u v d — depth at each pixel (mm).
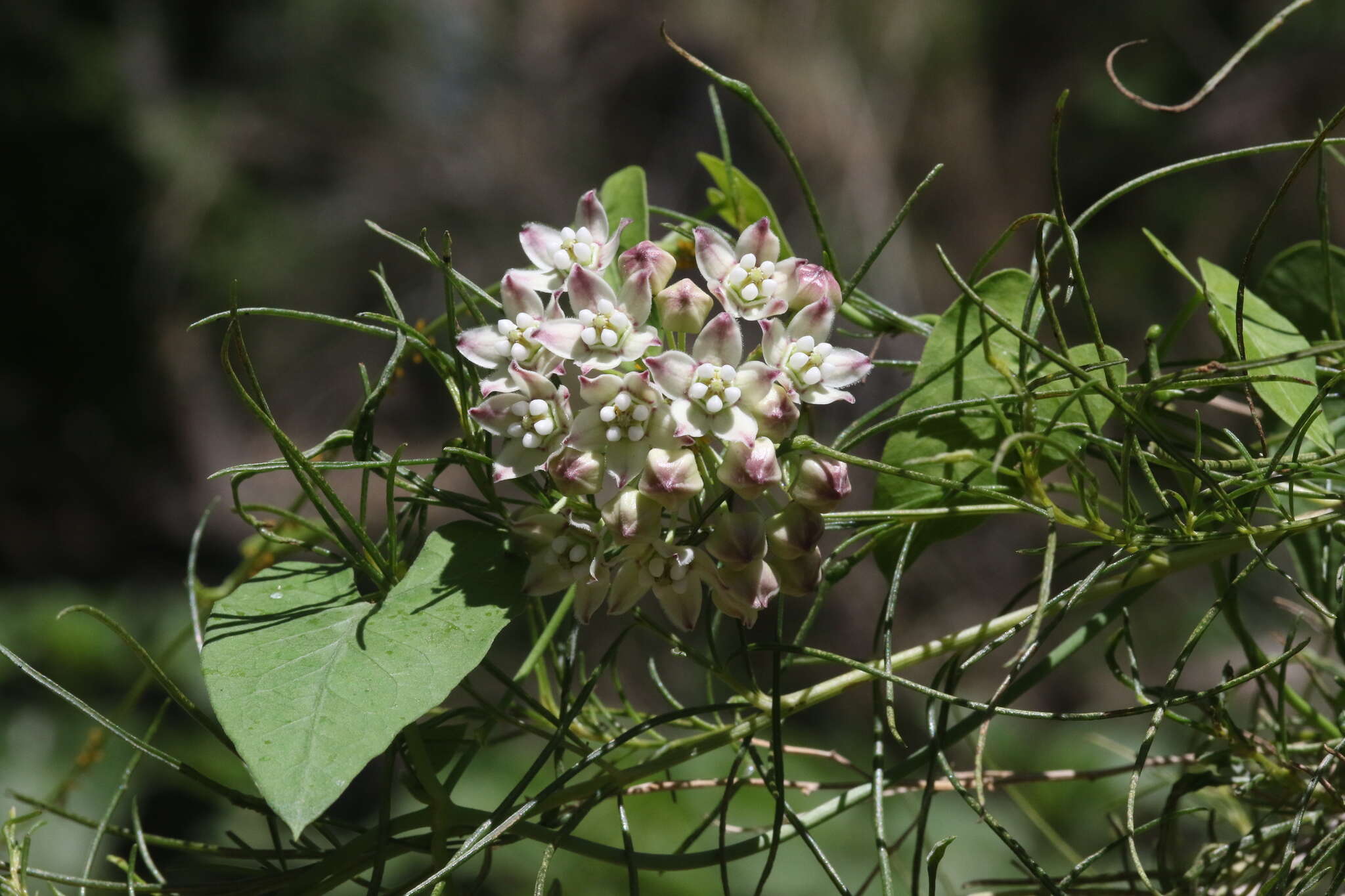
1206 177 2506
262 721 454
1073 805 1137
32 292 2781
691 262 514
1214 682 1844
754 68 2477
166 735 1353
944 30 2428
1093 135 2562
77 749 1364
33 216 2787
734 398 463
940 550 2246
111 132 2854
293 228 3150
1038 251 472
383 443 2967
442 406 3029
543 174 3080
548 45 3117
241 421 3078
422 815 474
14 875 472
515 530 469
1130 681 481
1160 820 487
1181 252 2459
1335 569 502
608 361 466
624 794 485
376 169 3236
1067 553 706
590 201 478
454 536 478
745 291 473
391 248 3199
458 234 3158
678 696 1951
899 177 2420
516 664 1581
